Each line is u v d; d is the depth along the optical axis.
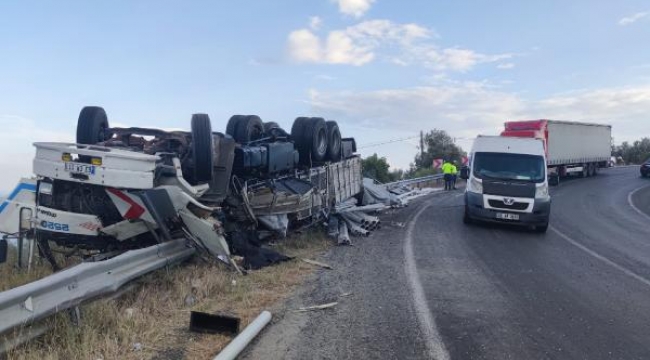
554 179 13.95
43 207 6.66
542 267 8.92
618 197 25.08
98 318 4.80
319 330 5.23
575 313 6.19
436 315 5.86
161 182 7.17
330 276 7.57
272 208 9.34
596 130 39.03
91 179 6.45
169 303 5.74
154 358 4.35
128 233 6.83
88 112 8.10
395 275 7.78
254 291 6.49
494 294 6.90
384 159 32.12
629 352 4.96
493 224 14.42
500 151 14.08
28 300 4.04
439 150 50.88
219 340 4.79
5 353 3.94
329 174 12.74
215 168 8.23
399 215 16.05
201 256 7.59
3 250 6.63
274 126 11.67
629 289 7.52
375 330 5.29
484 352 4.81
